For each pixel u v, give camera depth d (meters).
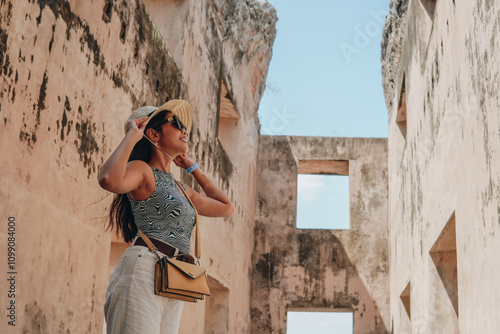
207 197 3.12
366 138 15.62
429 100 8.30
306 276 14.81
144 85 6.83
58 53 4.67
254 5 14.05
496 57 4.70
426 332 8.34
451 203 6.69
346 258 14.88
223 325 11.62
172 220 2.63
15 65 4.02
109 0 5.76
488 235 4.97
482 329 5.20
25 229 4.15
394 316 13.10
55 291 4.59
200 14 9.70
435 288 8.19
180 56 8.69
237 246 12.72
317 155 15.64
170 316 2.56
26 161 4.17
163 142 2.80
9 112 3.95
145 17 6.86
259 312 14.59
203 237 9.72
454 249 8.08
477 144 5.37
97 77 5.45
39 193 4.36
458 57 6.30
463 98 6.04
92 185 5.31
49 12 4.50
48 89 4.50
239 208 12.96
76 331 4.93
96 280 5.36
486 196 5.04
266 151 15.74
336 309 14.69
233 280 12.23
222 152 11.23
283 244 15.04
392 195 13.70
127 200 2.82
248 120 14.05
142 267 2.48
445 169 7.08
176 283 2.47
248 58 13.41
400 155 12.76
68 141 4.85
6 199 3.91
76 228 4.97
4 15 3.86
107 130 5.68
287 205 15.34
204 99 9.94
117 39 5.97
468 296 5.77
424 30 9.10
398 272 12.27
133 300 2.43
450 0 6.77
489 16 4.95
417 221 9.41
